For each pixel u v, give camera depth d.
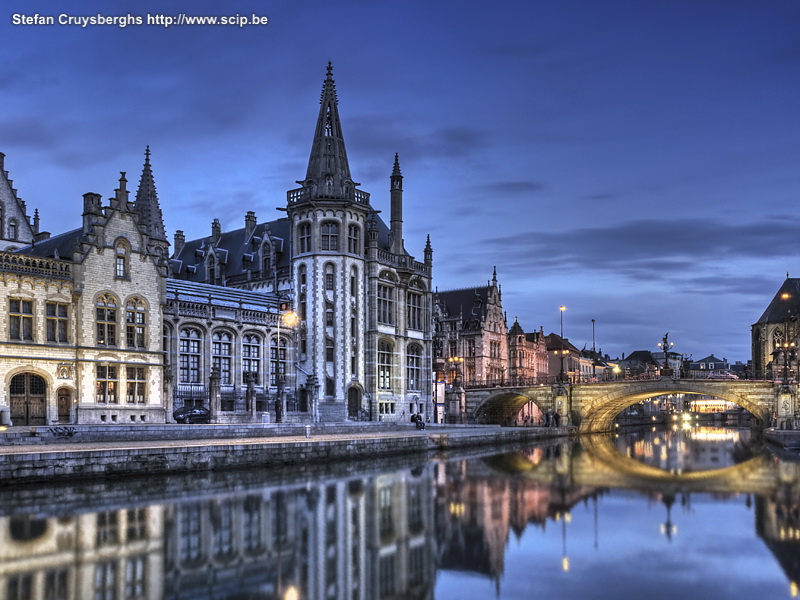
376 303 84.62
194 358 69.31
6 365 52.59
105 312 58.47
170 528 25.52
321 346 79.50
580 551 22.81
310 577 19.72
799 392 84.88
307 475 42.56
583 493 35.53
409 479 41.00
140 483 37.28
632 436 98.75
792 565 21.22
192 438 52.09
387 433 68.31
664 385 94.06
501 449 69.62
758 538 24.81
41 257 55.81
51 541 23.31
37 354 54.25
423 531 25.72
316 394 76.50
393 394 87.50
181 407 66.06
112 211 59.59
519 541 24.22
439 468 48.25
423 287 93.88
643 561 21.61
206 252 94.56
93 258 57.91
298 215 82.38
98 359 57.50
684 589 18.64
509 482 40.03
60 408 55.47
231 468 44.28
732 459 57.12
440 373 114.62
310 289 80.50
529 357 145.50
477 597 17.98
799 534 25.77
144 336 61.12
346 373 80.38
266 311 77.00
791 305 125.12
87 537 23.92
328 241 81.44
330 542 23.84
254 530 25.50
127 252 60.31
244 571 20.23
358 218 83.06
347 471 45.38
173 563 20.92
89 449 38.00
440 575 20.00
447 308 130.62
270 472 44.12
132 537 24.05
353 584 19.08
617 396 97.75
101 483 36.62
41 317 54.84
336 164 82.81
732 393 89.62
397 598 17.91
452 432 71.81
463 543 23.88
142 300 61.03
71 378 56.09
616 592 18.44
